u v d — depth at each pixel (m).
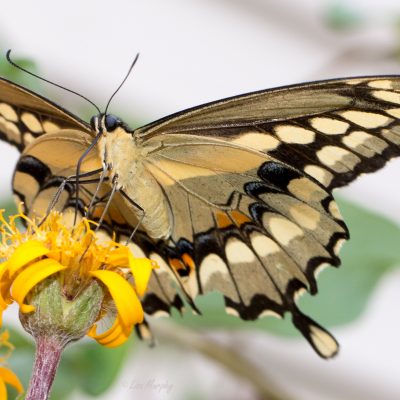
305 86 0.85
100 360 0.89
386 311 1.02
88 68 1.01
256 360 1.00
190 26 1.03
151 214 0.86
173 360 0.92
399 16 0.95
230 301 0.87
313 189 0.85
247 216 0.86
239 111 0.85
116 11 1.02
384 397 1.02
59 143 0.85
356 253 0.91
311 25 1.03
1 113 0.86
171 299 0.86
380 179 1.02
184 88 1.03
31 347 0.89
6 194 0.93
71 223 0.86
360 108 0.84
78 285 0.83
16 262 0.82
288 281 0.86
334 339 0.86
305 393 1.01
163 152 0.86
